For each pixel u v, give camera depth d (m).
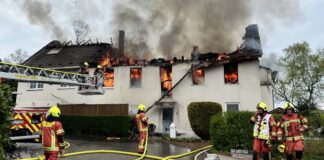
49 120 7.30
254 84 19.69
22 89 24.77
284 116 9.01
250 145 11.42
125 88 22.09
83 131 19.73
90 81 17.53
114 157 11.01
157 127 20.86
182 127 20.33
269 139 8.41
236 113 11.93
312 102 27.81
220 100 20.03
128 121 18.59
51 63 25.73
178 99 20.77
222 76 20.27
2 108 5.02
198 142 16.72
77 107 21.53
